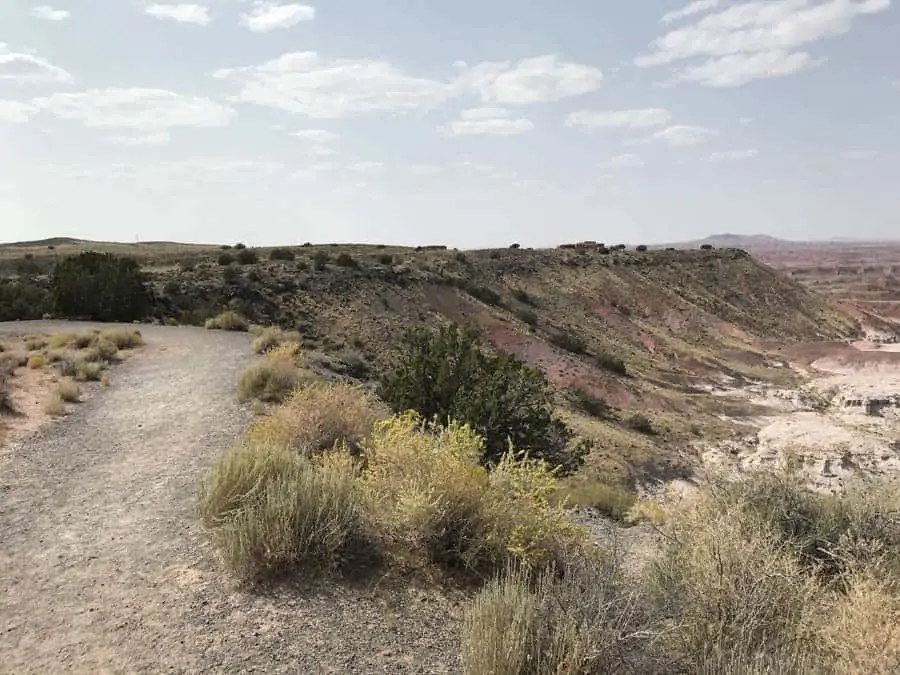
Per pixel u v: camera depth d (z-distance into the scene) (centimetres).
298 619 511
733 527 564
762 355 6819
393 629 507
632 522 995
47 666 448
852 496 696
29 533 683
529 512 627
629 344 6469
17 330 2517
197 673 441
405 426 744
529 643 426
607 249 9688
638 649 429
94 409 1307
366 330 4438
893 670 404
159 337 2500
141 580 570
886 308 11725
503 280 6994
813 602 489
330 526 604
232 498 667
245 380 1455
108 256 3506
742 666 404
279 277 4778
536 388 1320
